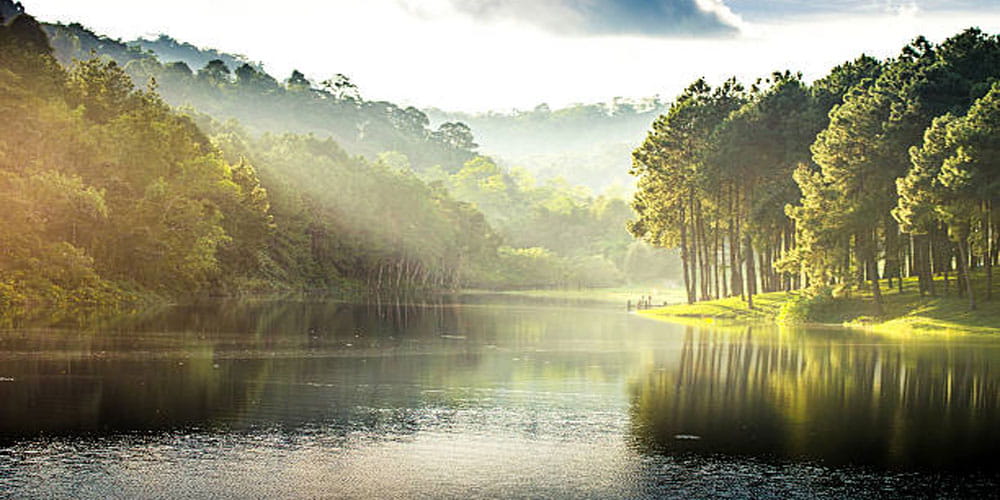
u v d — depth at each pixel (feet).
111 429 95.25
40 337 169.58
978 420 107.86
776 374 147.02
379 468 83.25
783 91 321.73
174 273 328.08
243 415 104.22
